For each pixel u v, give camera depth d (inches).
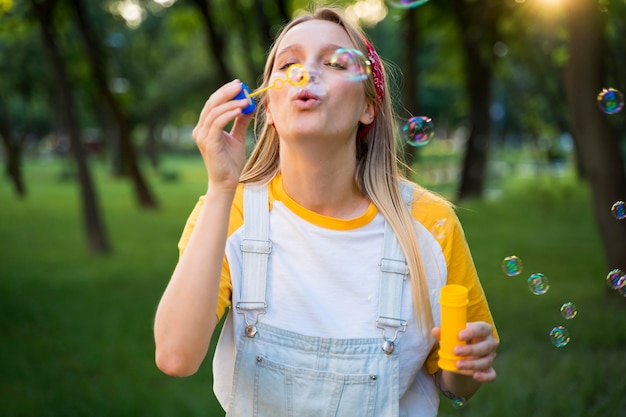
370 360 49.4
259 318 50.2
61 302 224.7
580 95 192.9
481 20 339.6
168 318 46.6
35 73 659.4
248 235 51.6
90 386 144.7
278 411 49.4
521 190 622.5
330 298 50.4
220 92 48.8
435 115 1235.2
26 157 1496.1
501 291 221.6
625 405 123.8
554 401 125.4
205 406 133.0
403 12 354.0
